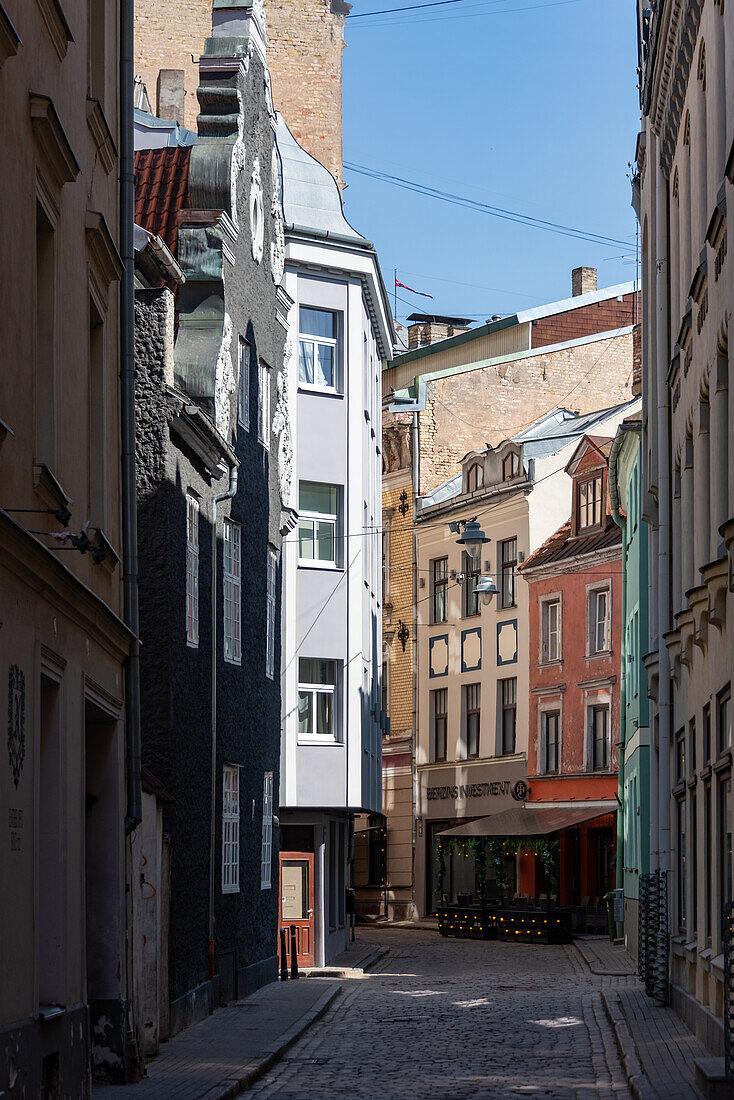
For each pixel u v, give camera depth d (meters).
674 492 24.83
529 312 62.41
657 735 27.16
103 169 16.83
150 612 20.98
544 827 47.72
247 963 27.25
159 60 43.47
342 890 41.34
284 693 35.22
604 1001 25.31
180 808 21.39
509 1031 21.84
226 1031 21.08
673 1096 14.47
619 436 39.22
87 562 15.22
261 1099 15.63
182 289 25.11
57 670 13.24
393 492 62.50
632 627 41.06
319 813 36.91
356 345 37.00
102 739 17.17
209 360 24.20
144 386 21.14
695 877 21.70
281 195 31.62
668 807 24.73
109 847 16.95
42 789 13.34
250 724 27.95
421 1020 23.45
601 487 50.59
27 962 11.72
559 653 51.50
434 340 69.12
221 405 24.64
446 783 58.06
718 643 18.34
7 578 11.12
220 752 25.06
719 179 18.80
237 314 26.62
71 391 14.42
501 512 55.34
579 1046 19.98
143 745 20.84
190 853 22.06
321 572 36.06
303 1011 23.91
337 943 39.00
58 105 13.84
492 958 39.00
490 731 55.44
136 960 17.58
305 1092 16.06
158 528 21.00
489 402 61.78
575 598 50.81
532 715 52.78
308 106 46.34
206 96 26.50
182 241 25.14
